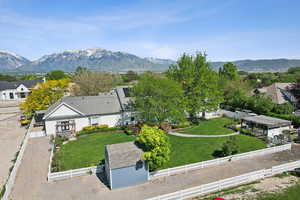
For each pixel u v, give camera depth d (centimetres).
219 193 1636
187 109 3597
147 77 3288
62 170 2008
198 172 1977
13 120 4359
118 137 3055
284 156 2342
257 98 4359
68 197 1591
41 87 4403
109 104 3688
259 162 2184
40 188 1720
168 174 1920
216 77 3912
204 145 2689
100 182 1816
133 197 1582
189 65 3744
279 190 1652
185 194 1554
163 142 1797
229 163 2167
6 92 7100
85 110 3422
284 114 3700
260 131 3066
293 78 7619
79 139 3012
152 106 3123
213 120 4072
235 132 3256
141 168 1773
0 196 1521
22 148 2442
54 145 2630
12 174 1803
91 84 5394
